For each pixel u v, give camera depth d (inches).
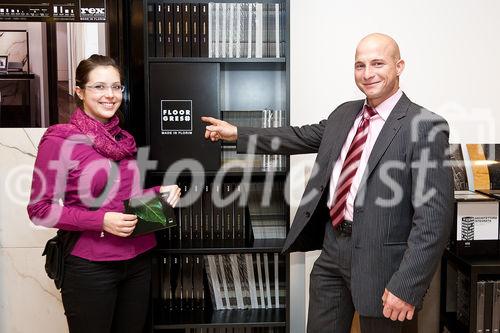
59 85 93.7
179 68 86.4
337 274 79.9
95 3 93.0
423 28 101.2
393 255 70.6
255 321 90.4
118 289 77.7
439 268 104.1
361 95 101.7
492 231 92.2
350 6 100.3
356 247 72.4
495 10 101.3
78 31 93.1
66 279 72.7
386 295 68.0
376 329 74.0
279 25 89.0
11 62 92.3
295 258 103.5
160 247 88.5
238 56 89.1
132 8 96.2
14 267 97.0
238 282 95.7
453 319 100.3
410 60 101.9
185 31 88.0
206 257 95.0
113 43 94.1
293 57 100.8
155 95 86.4
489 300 89.0
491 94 103.0
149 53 88.2
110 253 72.8
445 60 102.0
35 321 98.4
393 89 73.5
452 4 101.0
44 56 92.8
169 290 94.3
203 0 90.3
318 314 82.9
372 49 71.1
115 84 73.9
